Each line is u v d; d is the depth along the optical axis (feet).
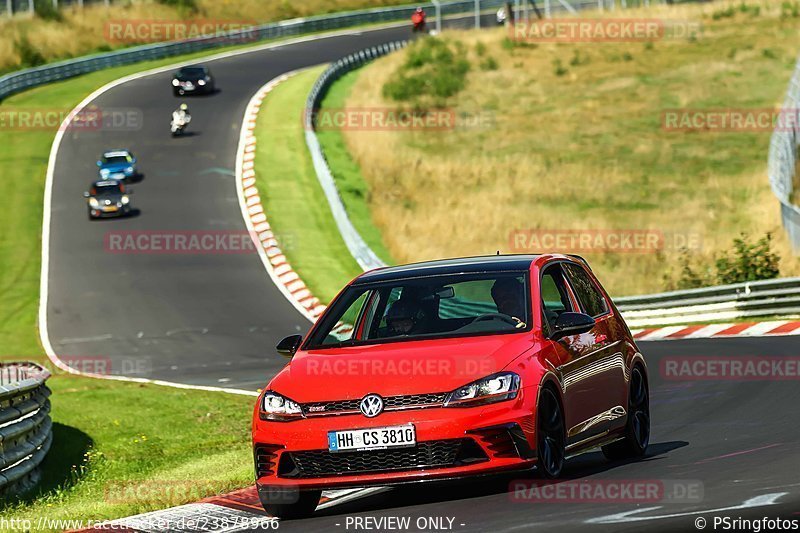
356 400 98.12
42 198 570.05
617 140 634.84
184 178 592.19
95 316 409.28
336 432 97.71
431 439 96.12
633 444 122.11
